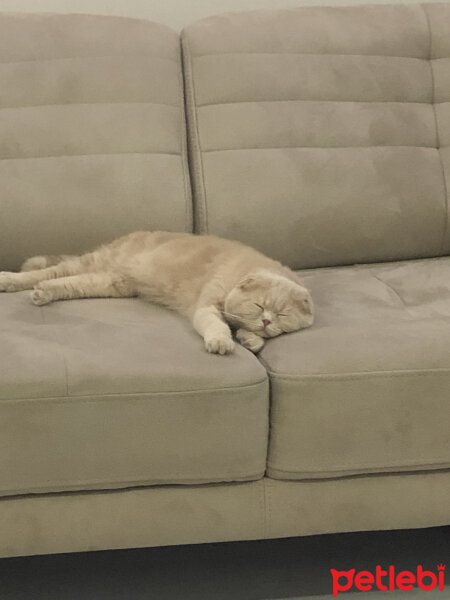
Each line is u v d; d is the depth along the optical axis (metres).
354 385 1.53
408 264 2.17
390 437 1.56
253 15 2.21
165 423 1.48
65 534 1.54
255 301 1.70
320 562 1.80
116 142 2.06
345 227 2.13
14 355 1.48
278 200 2.09
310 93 2.15
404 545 1.86
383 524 1.64
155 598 1.67
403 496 1.63
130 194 2.04
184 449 1.50
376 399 1.54
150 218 2.06
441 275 2.02
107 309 1.82
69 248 2.05
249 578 1.74
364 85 2.18
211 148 2.10
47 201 2.01
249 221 2.08
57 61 2.07
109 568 1.77
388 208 2.14
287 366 1.54
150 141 2.08
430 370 1.54
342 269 2.14
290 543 1.86
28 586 1.70
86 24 2.12
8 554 1.54
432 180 2.18
